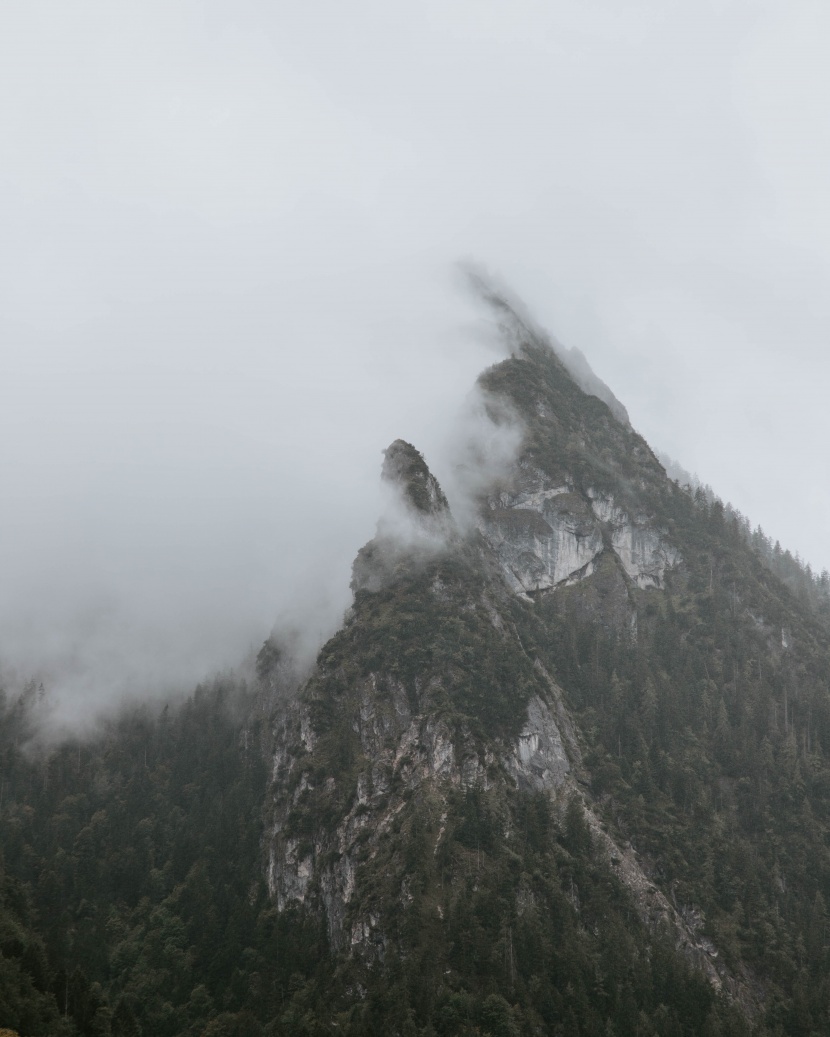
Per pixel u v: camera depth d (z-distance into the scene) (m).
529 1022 194.25
